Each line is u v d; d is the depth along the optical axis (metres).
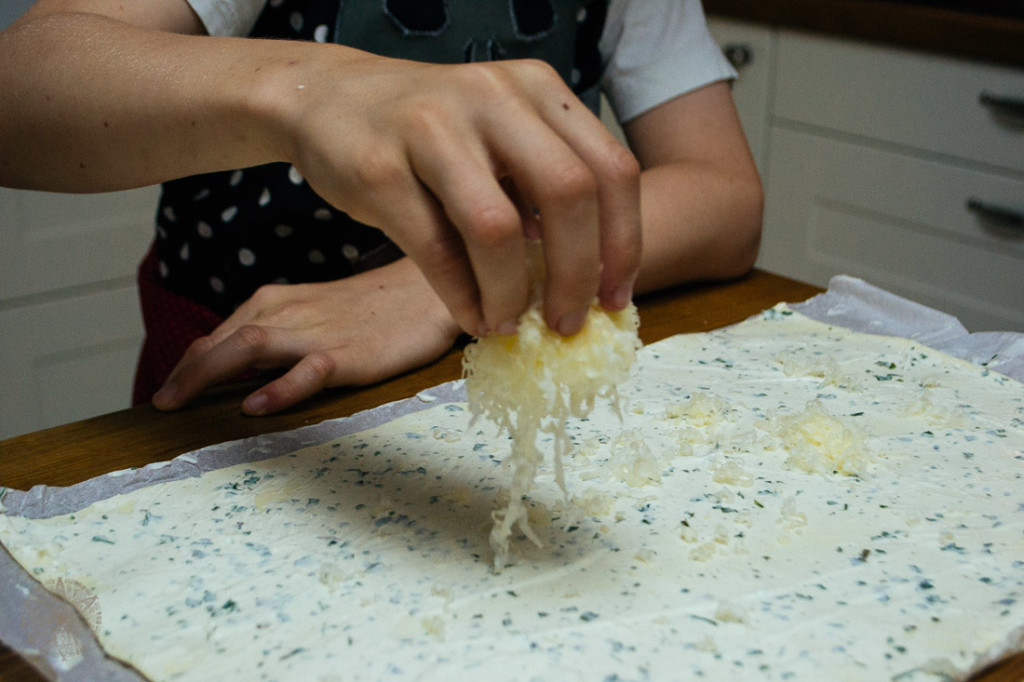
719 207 0.94
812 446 0.65
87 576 0.53
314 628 0.49
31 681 0.45
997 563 0.53
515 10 0.92
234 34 0.84
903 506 0.59
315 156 0.47
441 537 0.56
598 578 0.52
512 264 0.43
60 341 1.62
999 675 0.46
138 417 0.71
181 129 0.59
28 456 0.65
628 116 1.08
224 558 0.54
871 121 1.61
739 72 1.80
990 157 1.45
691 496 0.60
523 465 0.51
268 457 0.65
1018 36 1.35
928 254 1.60
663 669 0.45
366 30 0.87
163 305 1.01
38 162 0.71
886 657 0.46
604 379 0.50
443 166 0.42
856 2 1.58
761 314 0.88
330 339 0.76
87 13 0.70
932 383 0.74
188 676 0.45
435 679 0.45
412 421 0.70
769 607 0.50
